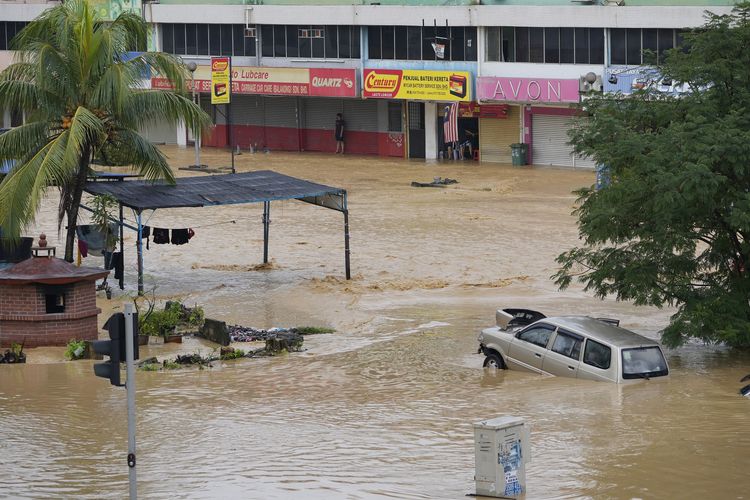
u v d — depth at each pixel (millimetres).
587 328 38219
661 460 27750
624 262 42906
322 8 106812
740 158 39000
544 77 95625
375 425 32094
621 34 91312
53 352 44031
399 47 104688
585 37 93188
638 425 31047
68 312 45031
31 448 29891
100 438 30922
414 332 47594
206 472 27406
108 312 51562
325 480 26547
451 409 33812
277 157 110875
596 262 43469
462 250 65375
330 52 108812
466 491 25484
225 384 38312
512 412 32969
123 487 26250
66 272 45031
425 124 107062
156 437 30922
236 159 108938
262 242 69125
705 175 38250
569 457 28094
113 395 36438
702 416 32000
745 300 41438
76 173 54188
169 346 45688
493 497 24938
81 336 45406
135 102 52750
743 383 36500
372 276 59469
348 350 44406
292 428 31812
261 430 31609
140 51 55438
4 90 51312
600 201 42375
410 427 31719
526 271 59844
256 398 36031
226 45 114500
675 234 40812
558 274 45594
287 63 111625
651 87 44250
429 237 69375
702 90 42500
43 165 49719
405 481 26375
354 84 105625
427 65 102688
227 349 43375
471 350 43781
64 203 54875
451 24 99562
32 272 44656
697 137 39500
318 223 74938
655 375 36781
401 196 84938
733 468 27062
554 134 99125
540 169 97812
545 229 70812
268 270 61688
